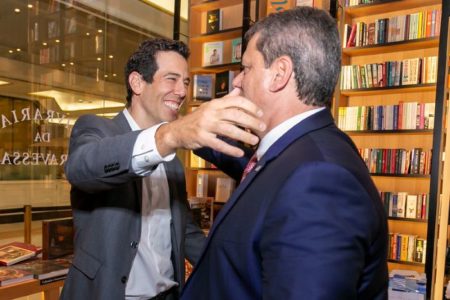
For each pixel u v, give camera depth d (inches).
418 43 145.0
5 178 252.8
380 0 150.7
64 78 308.8
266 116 33.6
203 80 163.2
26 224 103.3
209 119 29.0
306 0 139.9
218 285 30.1
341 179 25.2
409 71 146.0
